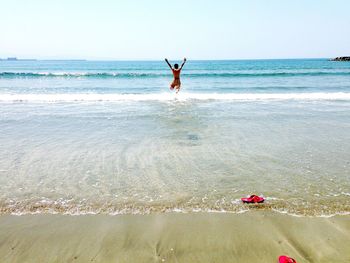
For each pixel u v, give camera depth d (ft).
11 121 30.19
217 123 29.58
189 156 20.27
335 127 28.27
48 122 29.89
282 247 10.89
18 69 199.31
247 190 15.25
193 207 13.65
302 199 14.29
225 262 10.15
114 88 66.33
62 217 12.85
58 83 78.89
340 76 103.91
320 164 18.81
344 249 10.69
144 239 11.39
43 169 17.95
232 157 20.08
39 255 10.53
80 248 10.90
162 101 43.24
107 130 26.94
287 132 26.43
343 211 13.23
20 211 13.26
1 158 19.67
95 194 14.87
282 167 18.33
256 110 36.47
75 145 22.58
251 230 11.89
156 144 22.89
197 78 96.84
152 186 15.75
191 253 10.61
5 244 11.08
